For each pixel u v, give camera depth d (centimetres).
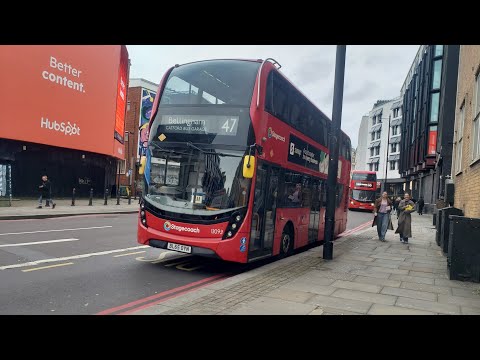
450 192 1552
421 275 770
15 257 784
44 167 2439
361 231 1816
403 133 5391
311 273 748
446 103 2891
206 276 740
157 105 815
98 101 2667
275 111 828
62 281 631
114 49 2822
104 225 1450
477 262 718
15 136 2070
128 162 4194
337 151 933
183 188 752
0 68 1980
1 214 1541
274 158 823
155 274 728
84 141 2553
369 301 558
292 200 956
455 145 1675
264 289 607
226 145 737
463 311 526
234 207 719
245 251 725
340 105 930
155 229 768
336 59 929
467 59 1359
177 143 768
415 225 2302
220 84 770
